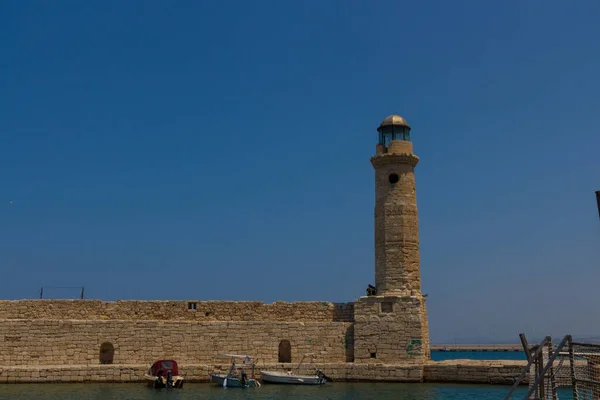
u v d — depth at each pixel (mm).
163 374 46844
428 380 49594
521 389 45156
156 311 52656
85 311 51781
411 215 53312
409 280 52156
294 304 53906
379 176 54250
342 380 50000
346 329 52406
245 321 52500
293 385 47812
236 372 48969
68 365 48969
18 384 46656
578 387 24312
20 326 49562
